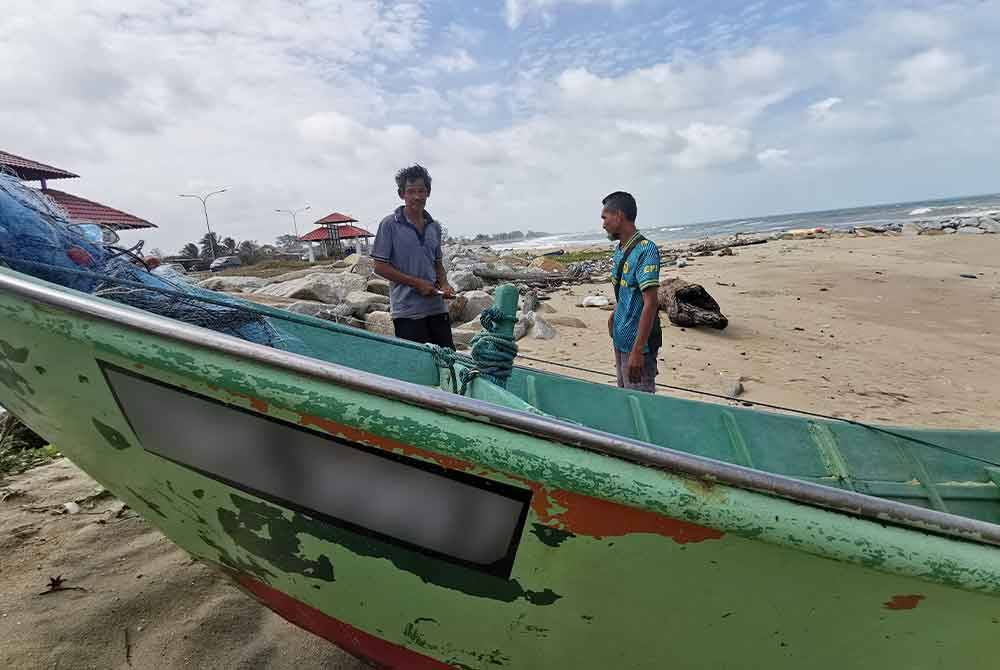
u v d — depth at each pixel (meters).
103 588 2.39
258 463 1.55
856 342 7.80
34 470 3.55
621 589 1.47
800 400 5.57
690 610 1.47
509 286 2.40
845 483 2.98
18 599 2.28
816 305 10.39
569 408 3.09
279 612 1.99
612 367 6.28
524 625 1.59
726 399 5.49
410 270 3.93
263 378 1.41
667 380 6.01
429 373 3.25
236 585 2.04
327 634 1.93
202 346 1.41
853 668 1.48
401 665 1.87
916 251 18.98
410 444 1.39
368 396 1.39
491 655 1.69
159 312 2.24
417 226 3.97
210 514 1.73
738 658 1.52
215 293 2.86
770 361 6.80
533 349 7.05
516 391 3.08
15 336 1.54
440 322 4.14
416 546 1.53
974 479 3.04
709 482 1.31
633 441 1.33
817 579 1.36
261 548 1.73
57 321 1.47
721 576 1.39
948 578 1.28
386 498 1.50
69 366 1.55
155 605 2.30
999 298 10.75
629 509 1.34
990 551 1.30
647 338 3.56
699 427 3.10
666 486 1.31
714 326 8.23
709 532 1.33
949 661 1.43
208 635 2.17
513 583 1.52
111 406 1.60
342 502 1.54
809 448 3.11
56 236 2.04
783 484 1.30
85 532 2.81
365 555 1.59
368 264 12.49
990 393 5.95
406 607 1.67
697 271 16.08
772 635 1.47
